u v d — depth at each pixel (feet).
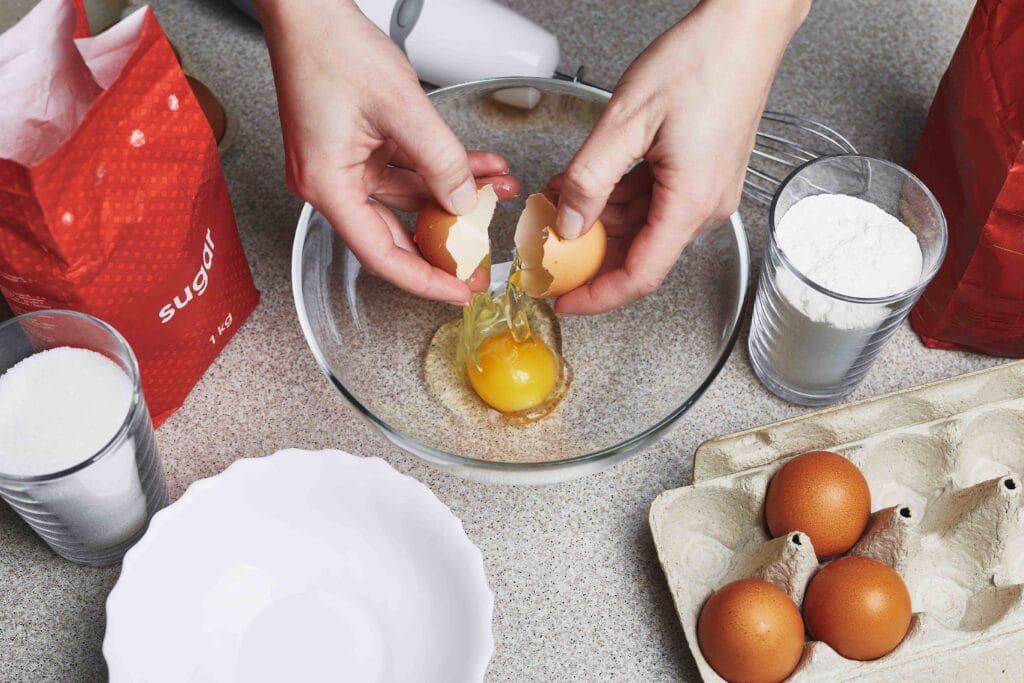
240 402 2.93
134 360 2.38
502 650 2.62
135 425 2.41
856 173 2.79
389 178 2.72
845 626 2.40
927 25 3.64
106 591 2.68
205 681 2.44
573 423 2.78
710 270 2.81
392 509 2.54
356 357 2.84
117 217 2.34
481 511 2.80
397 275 2.51
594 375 2.84
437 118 2.29
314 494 2.58
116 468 2.40
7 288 2.44
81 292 2.37
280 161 3.32
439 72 3.39
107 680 2.56
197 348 2.84
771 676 2.39
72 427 2.40
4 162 2.04
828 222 2.77
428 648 2.44
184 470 2.83
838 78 3.50
